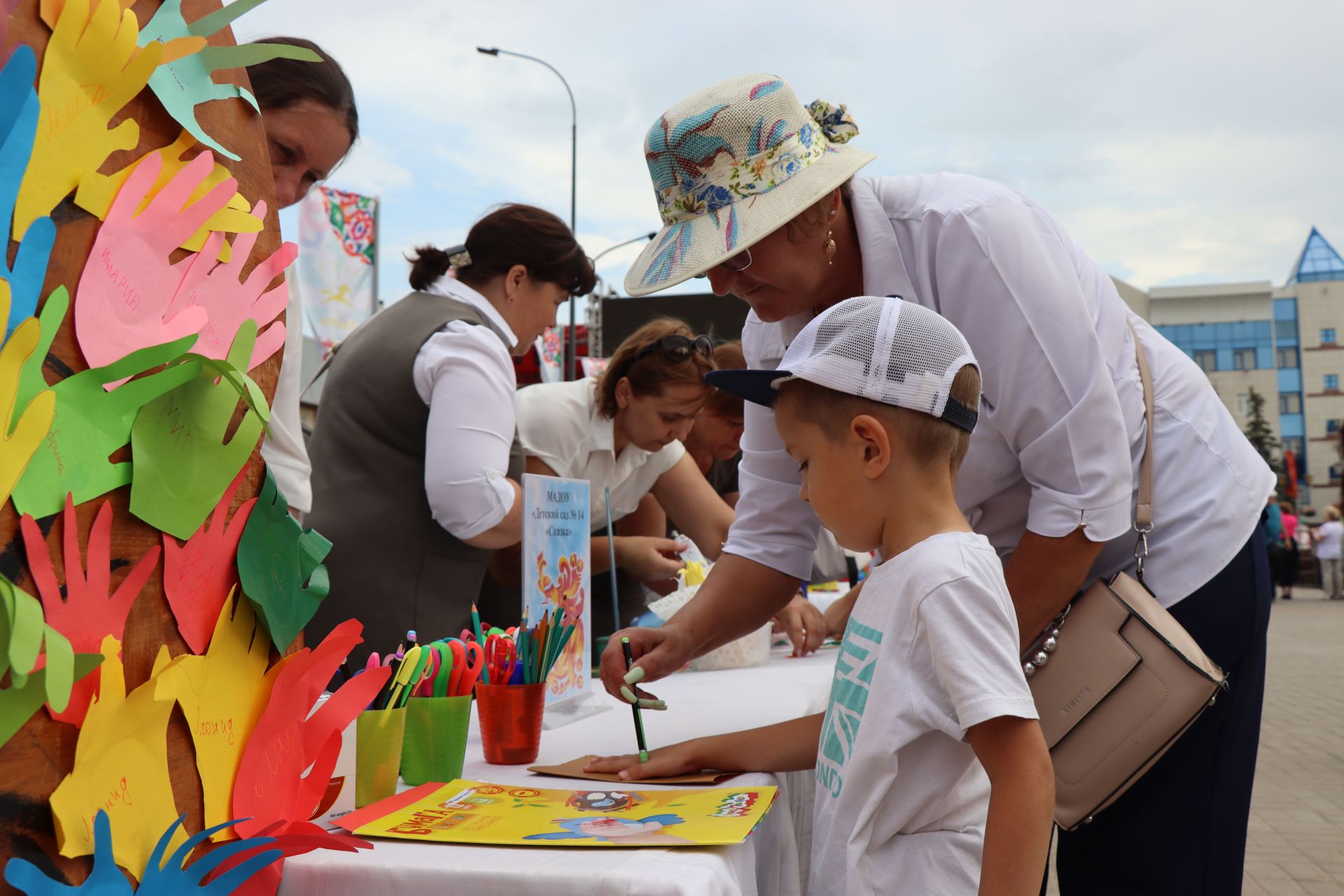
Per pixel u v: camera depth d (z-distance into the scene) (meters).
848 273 1.46
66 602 0.62
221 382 0.76
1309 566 22.23
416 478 1.82
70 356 0.64
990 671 0.94
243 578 0.78
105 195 0.66
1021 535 1.46
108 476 0.66
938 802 0.99
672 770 1.12
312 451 1.94
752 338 1.71
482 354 1.81
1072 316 1.28
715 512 2.73
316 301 6.85
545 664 1.22
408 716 1.07
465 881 0.75
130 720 0.67
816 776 1.11
